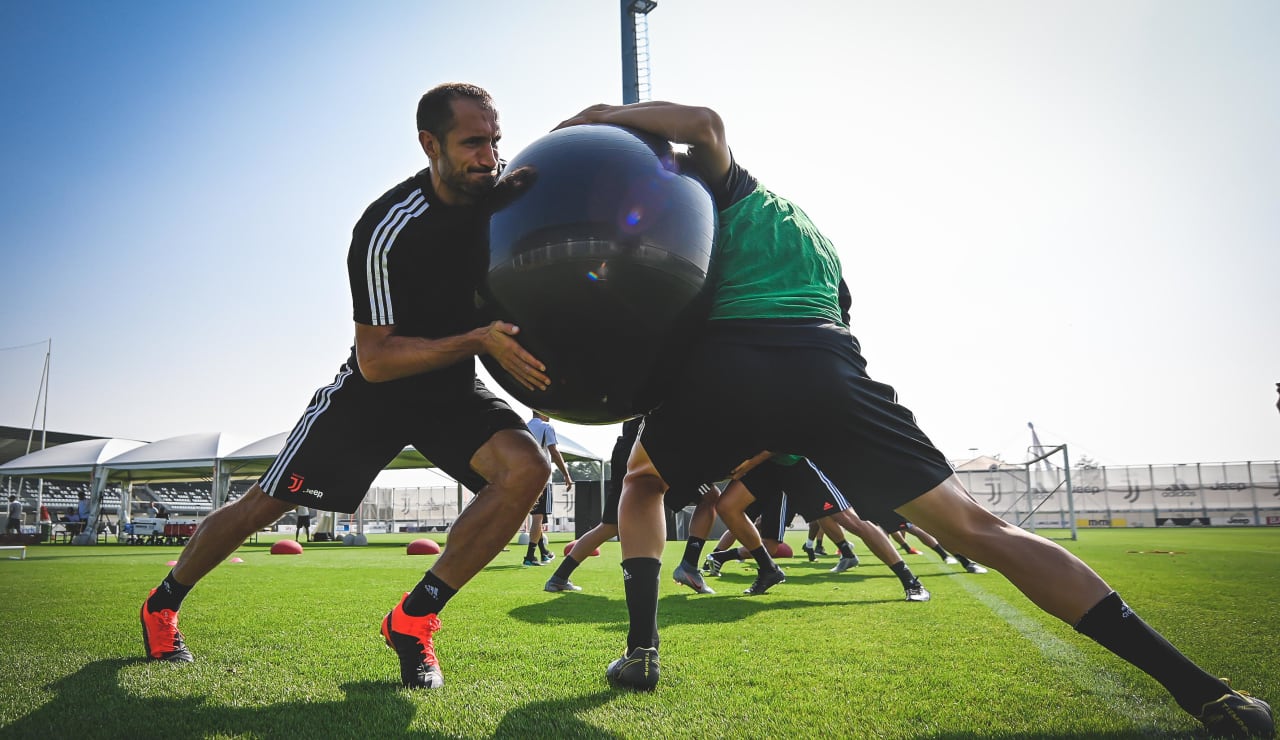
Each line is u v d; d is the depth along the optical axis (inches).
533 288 80.6
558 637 132.6
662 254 79.0
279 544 474.9
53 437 1790.1
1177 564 324.2
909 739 71.7
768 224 90.2
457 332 103.2
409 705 85.5
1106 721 77.6
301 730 75.7
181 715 81.7
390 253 94.7
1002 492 1071.6
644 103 92.4
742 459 93.1
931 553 420.5
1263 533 930.7
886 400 84.3
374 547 633.6
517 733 74.0
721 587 231.8
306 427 108.5
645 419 98.2
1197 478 1689.2
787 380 82.4
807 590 219.6
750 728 75.5
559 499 1544.0
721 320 86.8
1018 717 79.3
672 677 99.3
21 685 96.5
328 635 136.4
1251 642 122.6
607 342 81.4
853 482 85.5
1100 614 74.2
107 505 1204.5
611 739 71.8
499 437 105.4
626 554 99.7
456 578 98.1
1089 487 1743.4
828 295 89.4
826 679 97.5
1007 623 147.1
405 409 107.5
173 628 114.2
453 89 93.0
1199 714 73.0
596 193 79.7
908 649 118.8
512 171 87.8
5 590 225.1
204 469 807.1
